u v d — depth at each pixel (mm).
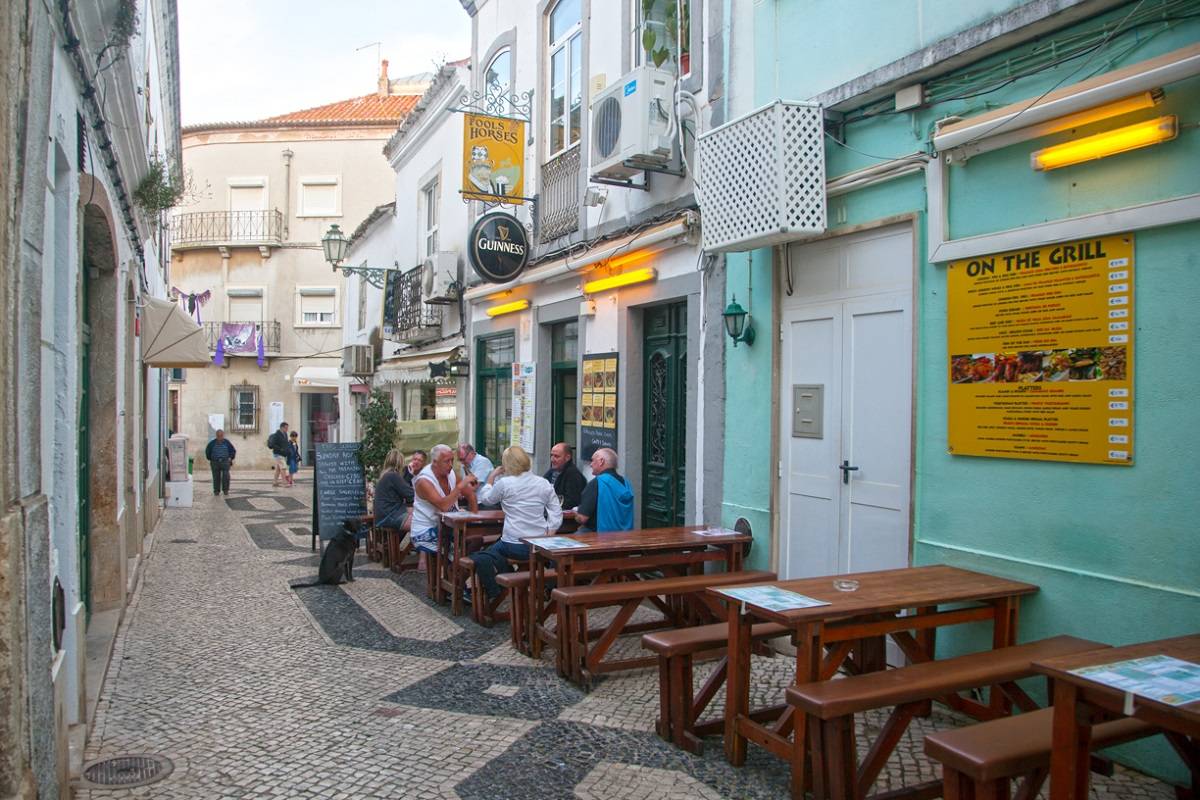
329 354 29594
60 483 4309
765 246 6230
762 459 6578
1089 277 4312
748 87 6797
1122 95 4090
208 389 29328
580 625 5602
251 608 7879
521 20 11438
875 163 5578
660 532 6613
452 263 14070
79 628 4500
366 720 4906
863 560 5699
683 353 8023
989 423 4781
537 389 10867
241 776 4156
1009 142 4680
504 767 4250
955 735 3092
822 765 3600
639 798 3916
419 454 10250
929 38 5188
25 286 3188
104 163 6266
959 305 4965
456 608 7586
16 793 2898
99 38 5188
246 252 29547
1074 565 4371
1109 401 4219
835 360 5953
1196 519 3881
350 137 29344
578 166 9727
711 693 4555
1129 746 4086
